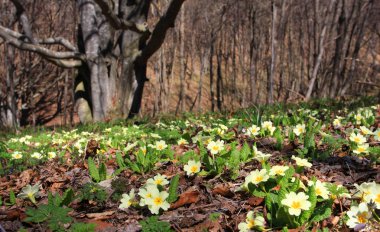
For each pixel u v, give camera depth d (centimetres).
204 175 59
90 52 250
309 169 60
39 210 44
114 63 257
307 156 70
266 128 93
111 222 46
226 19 602
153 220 42
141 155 67
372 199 40
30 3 473
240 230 40
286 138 92
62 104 619
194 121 155
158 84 579
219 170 59
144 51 243
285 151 76
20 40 238
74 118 584
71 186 65
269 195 42
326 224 40
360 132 84
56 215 43
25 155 104
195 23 634
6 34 237
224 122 127
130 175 65
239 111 188
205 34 610
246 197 50
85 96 263
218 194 52
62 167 85
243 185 49
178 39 566
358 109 137
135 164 66
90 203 52
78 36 267
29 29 251
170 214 47
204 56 594
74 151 97
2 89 506
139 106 260
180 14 530
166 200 48
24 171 83
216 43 690
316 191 41
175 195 48
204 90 725
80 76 269
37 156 97
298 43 688
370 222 37
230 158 61
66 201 49
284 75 720
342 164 64
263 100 660
